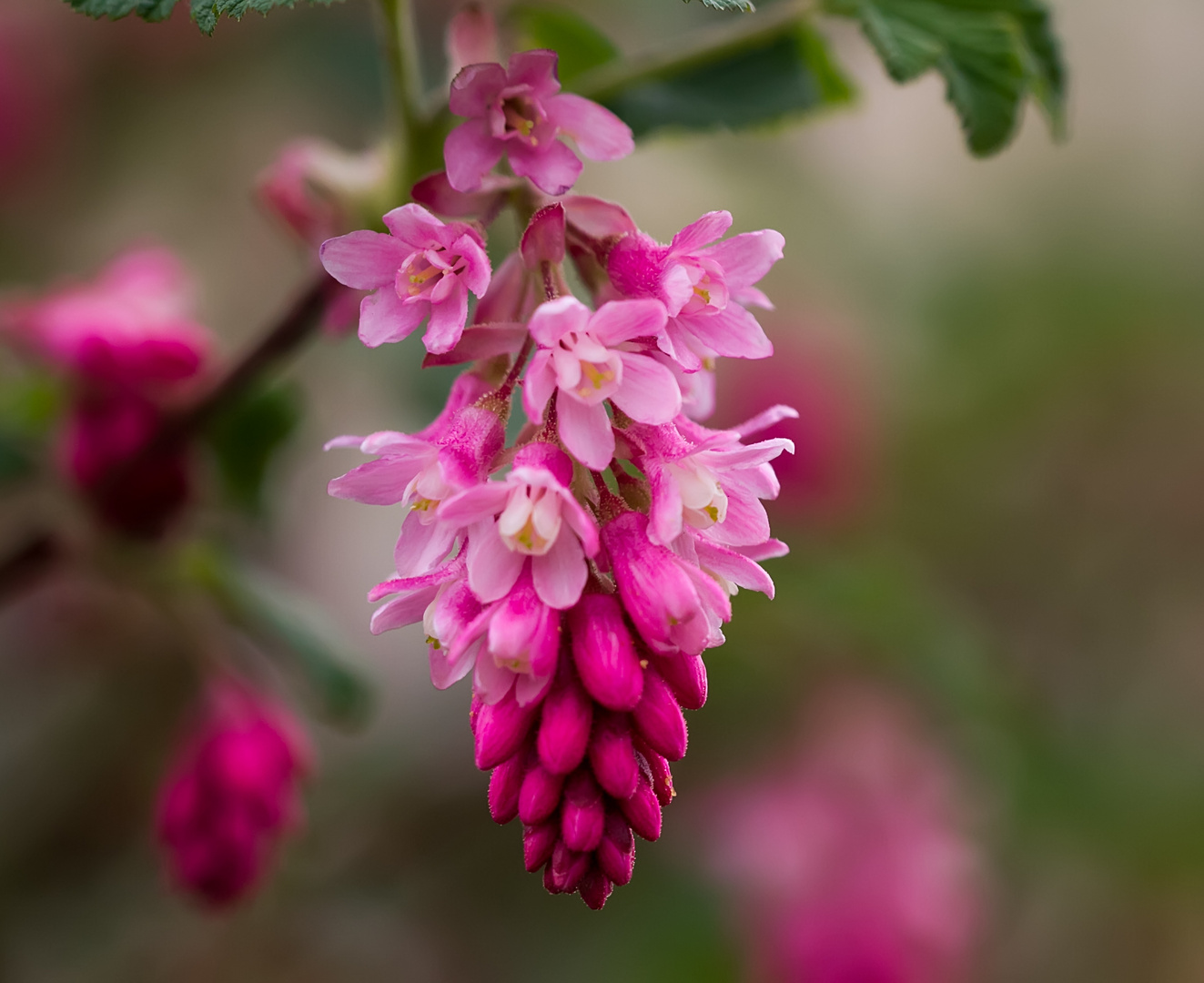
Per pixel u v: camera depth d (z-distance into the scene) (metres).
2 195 0.53
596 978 0.51
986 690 0.53
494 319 0.27
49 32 0.53
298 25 0.51
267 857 0.36
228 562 0.38
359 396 0.54
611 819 0.27
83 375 0.34
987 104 0.30
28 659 0.53
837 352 0.58
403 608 0.27
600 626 0.26
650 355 0.27
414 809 0.58
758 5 0.42
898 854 0.48
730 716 0.53
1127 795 0.55
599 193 0.57
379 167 0.31
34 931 0.51
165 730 0.53
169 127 0.56
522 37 0.32
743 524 0.27
